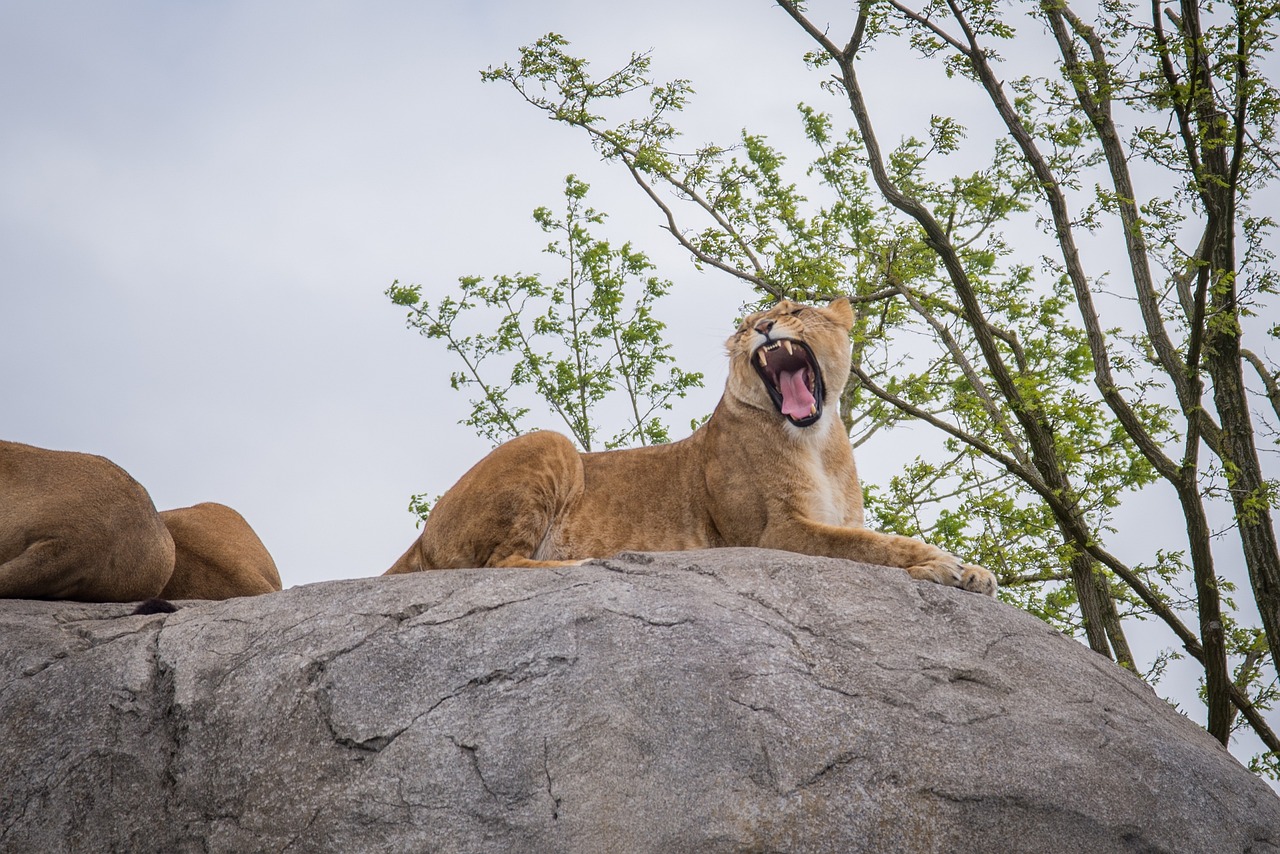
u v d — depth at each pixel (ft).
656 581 26.53
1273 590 47.70
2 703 25.61
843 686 24.07
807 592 26.45
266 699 24.63
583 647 24.47
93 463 32.09
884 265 58.90
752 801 22.13
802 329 36.60
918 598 26.86
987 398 55.52
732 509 35.88
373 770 23.27
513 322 76.95
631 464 37.78
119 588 32.17
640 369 77.82
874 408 71.51
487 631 25.08
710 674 23.94
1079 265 52.65
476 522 34.45
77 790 24.17
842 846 21.70
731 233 64.49
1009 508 57.11
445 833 22.38
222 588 35.91
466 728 23.54
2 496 30.58
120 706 25.23
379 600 26.43
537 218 76.59
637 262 76.18
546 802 22.48
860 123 50.96
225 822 23.26
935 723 23.57
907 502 65.26
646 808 22.22
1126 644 53.06
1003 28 50.60
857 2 50.06
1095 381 52.37
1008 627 26.68
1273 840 23.39
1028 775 22.80
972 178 58.49
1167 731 24.90
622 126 62.44
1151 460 49.03
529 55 60.49
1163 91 45.01
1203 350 50.19
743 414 36.19
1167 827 22.70
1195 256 51.62
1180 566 57.62
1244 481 48.65
